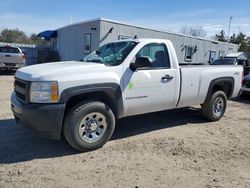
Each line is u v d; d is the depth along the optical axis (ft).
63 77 14.94
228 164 15.08
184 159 15.49
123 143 17.60
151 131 20.26
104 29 56.75
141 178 13.17
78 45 65.26
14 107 15.98
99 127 16.39
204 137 19.44
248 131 21.40
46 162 14.57
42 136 15.19
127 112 17.60
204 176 13.60
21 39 157.69
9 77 52.01
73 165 14.32
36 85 14.66
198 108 27.32
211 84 22.25
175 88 19.52
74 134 15.35
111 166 14.32
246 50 172.76
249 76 37.06
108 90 16.21
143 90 17.80
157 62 18.75
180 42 74.38
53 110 14.60
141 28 62.49
